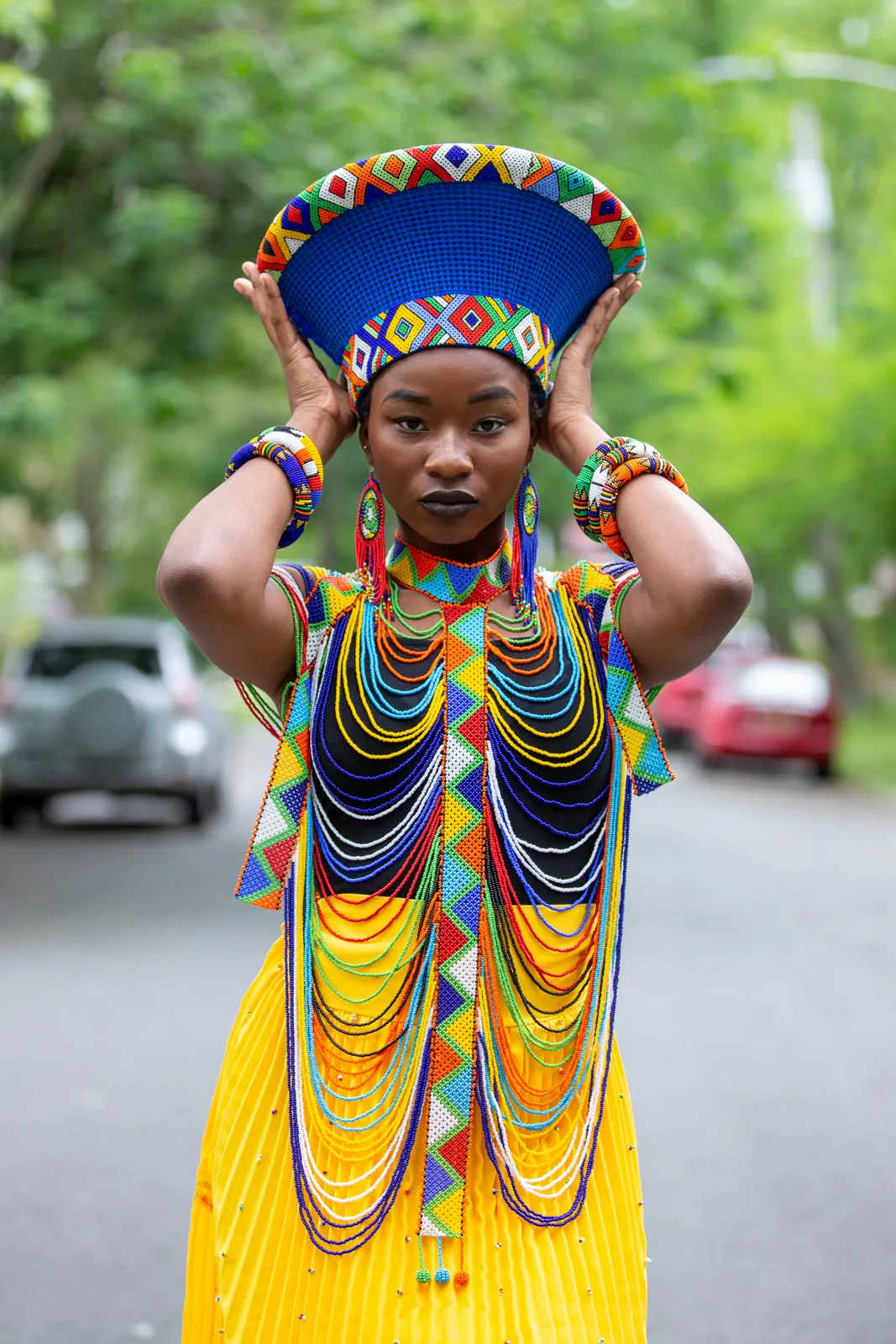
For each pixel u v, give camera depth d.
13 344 10.50
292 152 10.26
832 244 27.70
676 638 2.11
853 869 11.45
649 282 11.52
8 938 8.57
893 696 31.88
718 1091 5.73
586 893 2.15
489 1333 1.96
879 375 18.61
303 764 2.11
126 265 10.34
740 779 19.16
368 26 10.87
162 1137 5.18
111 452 31.55
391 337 2.11
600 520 2.21
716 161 12.79
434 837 2.09
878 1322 3.84
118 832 13.36
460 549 2.22
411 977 2.07
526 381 2.16
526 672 2.16
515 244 2.13
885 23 28.75
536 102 11.05
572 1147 2.08
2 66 9.21
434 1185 2.00
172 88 9.98
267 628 2.08
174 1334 3.78
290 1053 2.02
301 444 2.13
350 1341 1.96
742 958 8.11
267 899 2.09
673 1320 3.85
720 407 19.53
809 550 27.31
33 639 13.77
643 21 12.89
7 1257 4.20
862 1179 4.82
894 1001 7.19
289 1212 2.02
